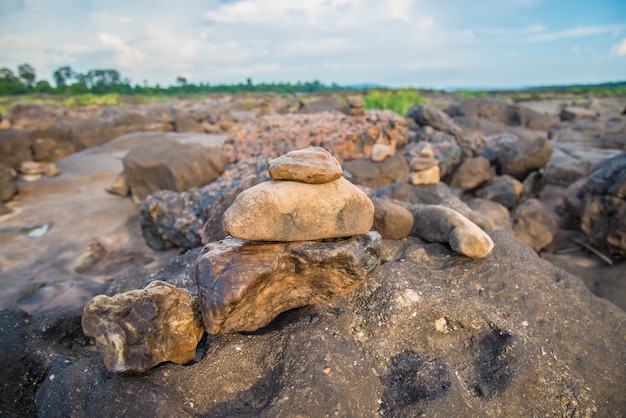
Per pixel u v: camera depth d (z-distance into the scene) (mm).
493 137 1589
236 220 390
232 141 1507
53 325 512
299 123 1512
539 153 1272
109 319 353
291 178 404
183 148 1333
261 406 357
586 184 1054
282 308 449
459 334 454
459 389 381
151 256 1001
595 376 434
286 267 414
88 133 2291
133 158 1264
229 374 380
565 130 2338
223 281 370
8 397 448
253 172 1044
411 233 629
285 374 370
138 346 354
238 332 425
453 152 1361
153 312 368
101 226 1150
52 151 2047
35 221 1186
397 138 1412
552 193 1312
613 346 471
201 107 4656
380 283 496
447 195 831
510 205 1161
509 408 384
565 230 1090
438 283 512
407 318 454
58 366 446
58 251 1009
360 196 427
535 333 460
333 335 413
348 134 1284
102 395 343
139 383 351
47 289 800
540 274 550
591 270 884
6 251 1007
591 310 518
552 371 425
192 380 368
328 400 346
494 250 579
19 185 1433
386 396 384
